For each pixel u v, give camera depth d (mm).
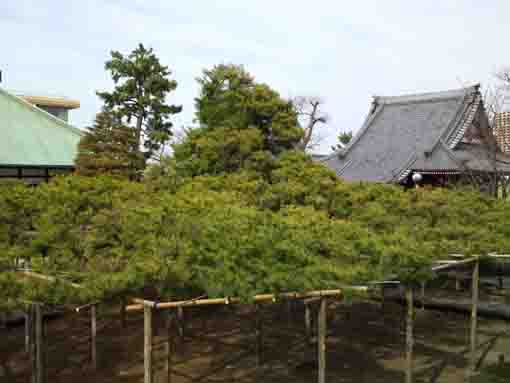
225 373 12164
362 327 16047
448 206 13203
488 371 12297
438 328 16000
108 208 10594
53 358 12891
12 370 11930
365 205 13969
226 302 7883
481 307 17641
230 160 17516
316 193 14656
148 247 8328
